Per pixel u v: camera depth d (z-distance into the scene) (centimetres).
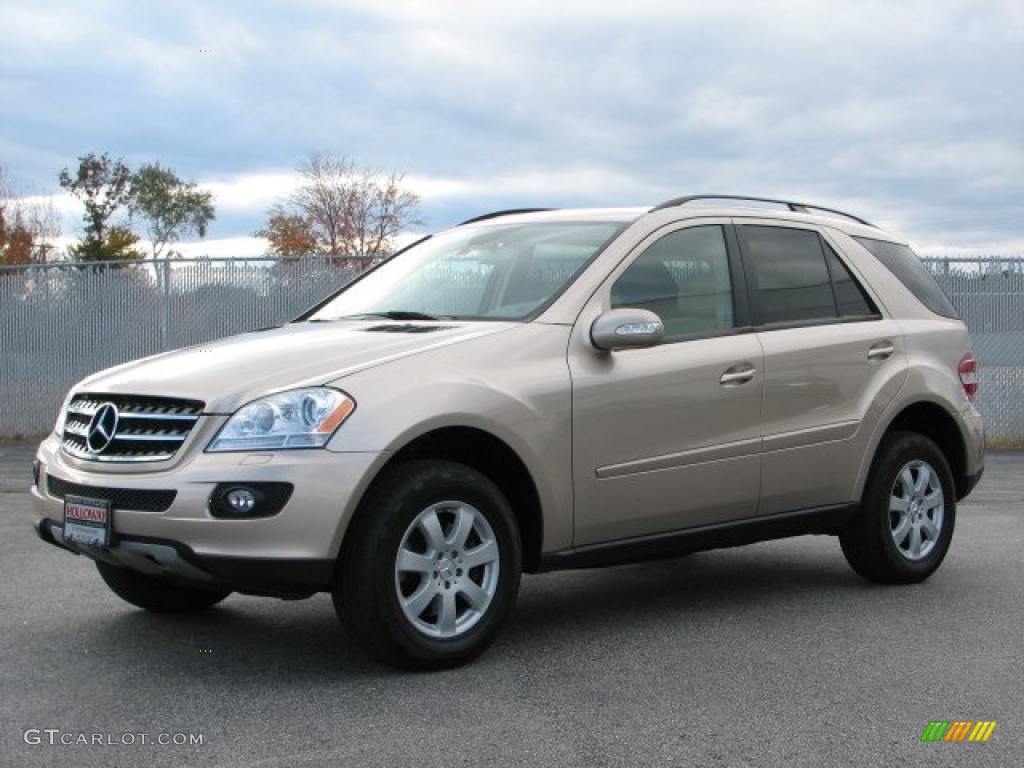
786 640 554
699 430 579
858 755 399
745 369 598
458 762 390
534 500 525
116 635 561
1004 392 1545
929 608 622
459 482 493
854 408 649
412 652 483
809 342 631
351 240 3794
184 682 483
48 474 520
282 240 3809
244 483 456
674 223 607
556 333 541
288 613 610
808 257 662
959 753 402
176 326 1609
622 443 550
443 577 493
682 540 581
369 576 473
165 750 401
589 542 548
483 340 523
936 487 690
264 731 421
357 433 470
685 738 414
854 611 615
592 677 490
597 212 625
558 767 386
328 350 510
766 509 615
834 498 645
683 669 503
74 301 1620
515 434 512
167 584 593
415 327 546
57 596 644
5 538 824
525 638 557
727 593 662
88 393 524
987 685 481
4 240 4069
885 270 700
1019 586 678
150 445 488
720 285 612
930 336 701
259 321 1598
